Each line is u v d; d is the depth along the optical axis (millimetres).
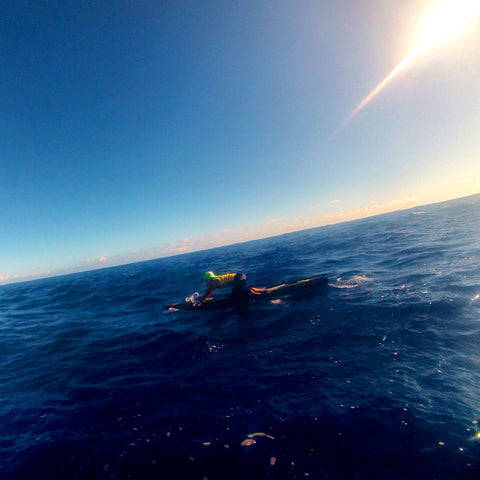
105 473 3352
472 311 6148
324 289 10180
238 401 4402
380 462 3002
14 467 3580
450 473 2764
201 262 33469
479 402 3541
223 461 3297
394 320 6465
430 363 4547
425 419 3426
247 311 9242
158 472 3273
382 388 4137
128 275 31844
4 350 9102
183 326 8773
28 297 23828
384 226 37406
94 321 11469
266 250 35156
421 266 11180
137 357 6832
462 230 18938
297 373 4965
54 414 4723
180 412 4316
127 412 4508
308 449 3303
